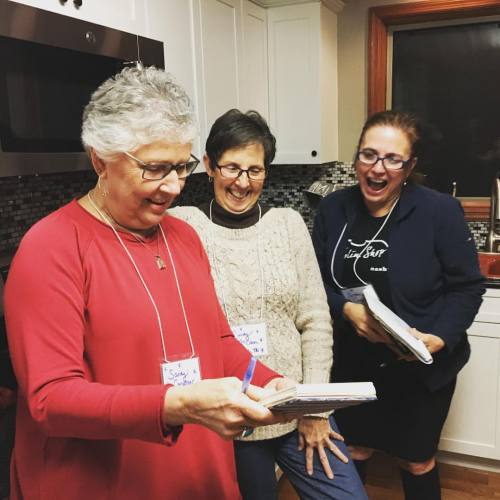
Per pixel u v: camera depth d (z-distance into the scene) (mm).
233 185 1330
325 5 2746
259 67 2773
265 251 1357
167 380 917
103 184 885
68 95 1436
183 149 858
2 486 1200
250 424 766
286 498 2293
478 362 2381
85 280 866
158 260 963
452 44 2807
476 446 2443
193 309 990
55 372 773
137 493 925
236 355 1116
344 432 1883
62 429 768
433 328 1618
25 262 818
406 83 2938
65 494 875
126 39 1606
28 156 1321
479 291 1649
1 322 1393
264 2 2730
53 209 1947
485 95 2789
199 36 2162
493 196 2656
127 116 796
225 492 1050
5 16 1193
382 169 1540
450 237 1597
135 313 881
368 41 2916
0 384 1293
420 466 1794
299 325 1428
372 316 1494
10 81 1246
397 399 1748
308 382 1336
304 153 2865
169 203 905
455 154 2895
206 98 2250
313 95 2775
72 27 1391
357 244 1687
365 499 1321
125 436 761
